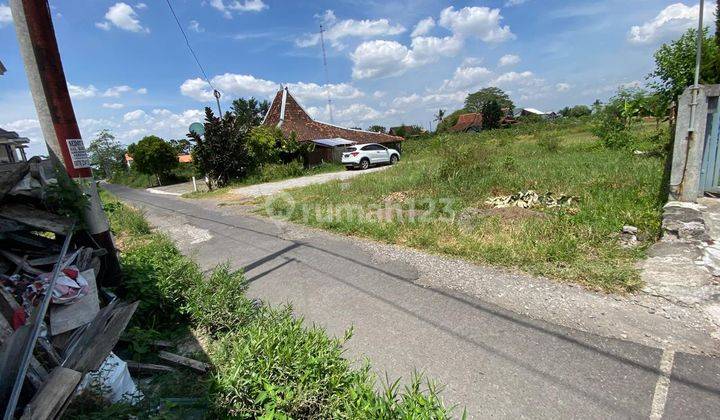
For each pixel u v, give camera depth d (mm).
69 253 3531
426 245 5562
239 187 17969
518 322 3330
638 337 2980
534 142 21125
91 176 4031
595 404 2357
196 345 3352
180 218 10789
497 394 2504
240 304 3623
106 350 2289
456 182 9234
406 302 3893
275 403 2086
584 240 4879
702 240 4414
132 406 2328
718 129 5480
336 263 5266
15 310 2512
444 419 1783
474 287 4078
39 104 3789
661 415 2236
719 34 8938
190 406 2365
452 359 2904
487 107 55406
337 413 2006
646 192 6586
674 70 10469
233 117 19828
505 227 5781
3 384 1929
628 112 13312
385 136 27609
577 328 3166
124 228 9219
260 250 6340
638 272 3975
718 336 2908
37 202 3521
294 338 2502
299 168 20953
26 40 3725
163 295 3752
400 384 2668
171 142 37094
